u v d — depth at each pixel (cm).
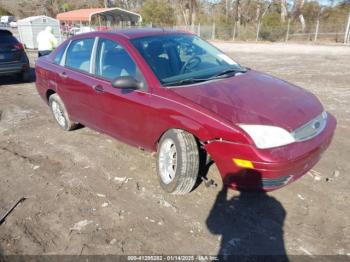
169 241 290
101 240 294
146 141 378
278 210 325
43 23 2123
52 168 428
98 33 450
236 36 3136
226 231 299
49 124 599
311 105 340
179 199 348
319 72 1127
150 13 4378
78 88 462
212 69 402
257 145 286
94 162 438
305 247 278
